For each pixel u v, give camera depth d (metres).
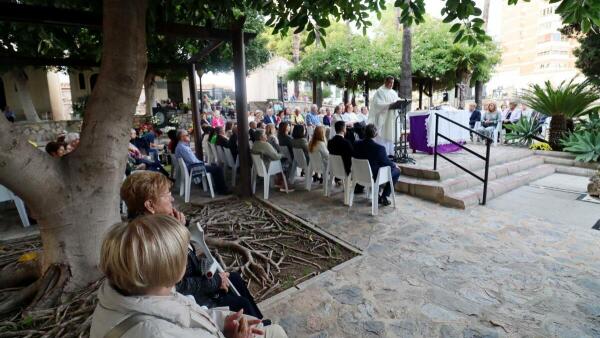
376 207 4.64
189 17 4.50
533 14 41.91
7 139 2.16
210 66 12.91
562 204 4.98
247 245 3.72
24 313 2.42
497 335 2.28
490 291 2.79
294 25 3.54
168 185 1.86
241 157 5.54
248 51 14.09
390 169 4.78
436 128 5.53
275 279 3.07
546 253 3.42
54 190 2.44
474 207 4.90
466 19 3.23
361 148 4.69
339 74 12.70
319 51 13.28
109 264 0.89
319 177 6.59
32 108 13.48
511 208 4.84
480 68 12.35
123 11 2.55
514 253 3.44
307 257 3.52
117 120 2.63
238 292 2.15
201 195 5.84
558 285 2.85
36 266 2.85
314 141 5.56
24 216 4.37
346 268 3.21
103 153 2.59
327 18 3.76
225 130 8.02
